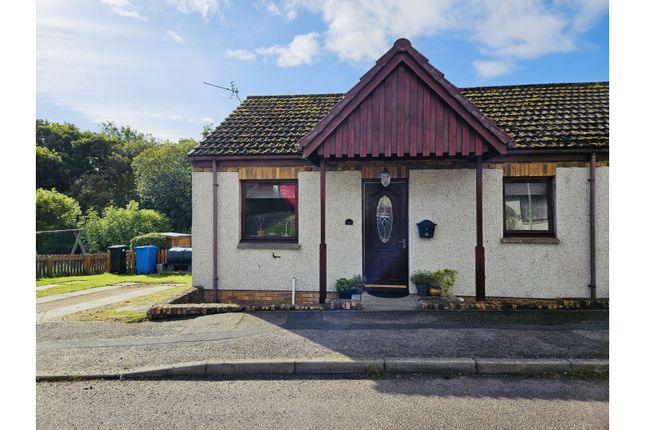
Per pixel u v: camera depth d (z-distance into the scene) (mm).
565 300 7664
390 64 7207
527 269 8469
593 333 5992
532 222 8719
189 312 7438
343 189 9016
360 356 5195
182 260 16406
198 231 9383
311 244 9094
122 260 16062
